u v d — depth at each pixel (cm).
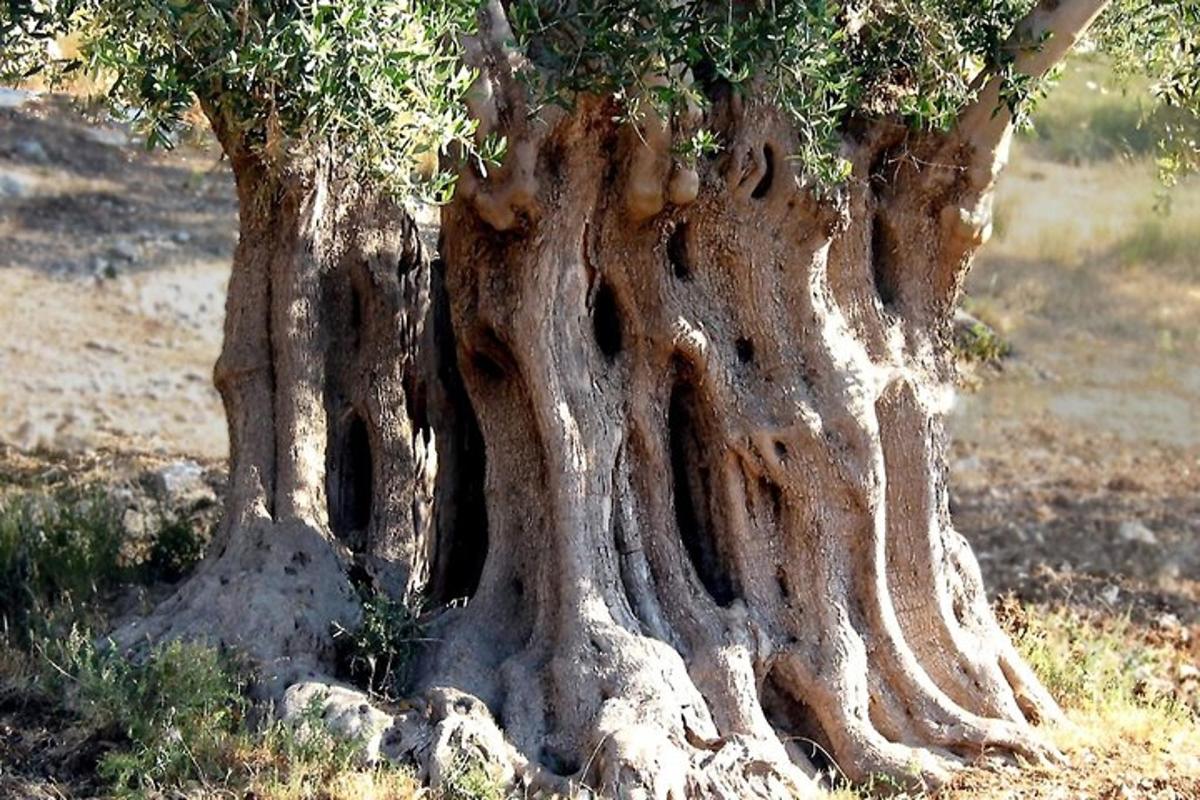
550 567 1120
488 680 1099
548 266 1113
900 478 1191
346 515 1301
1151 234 2784
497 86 1085
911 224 1207
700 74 1116
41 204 2930
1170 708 1354
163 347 2552
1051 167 2867
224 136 1248
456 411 1279
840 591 1145
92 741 1056
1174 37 1202
